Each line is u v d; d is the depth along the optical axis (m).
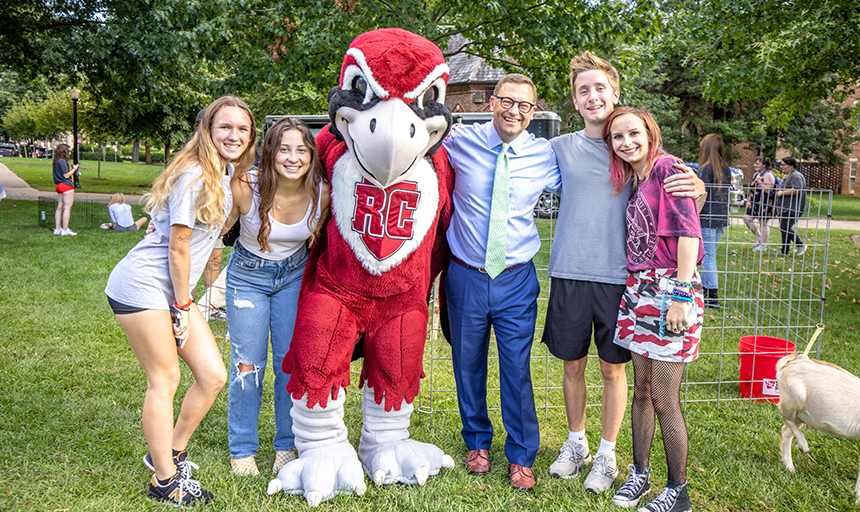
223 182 2.96
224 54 12.62
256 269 3.23
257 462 3.51
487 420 3.53
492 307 3.29
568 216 3.32
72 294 6.84
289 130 2.94
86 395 4.23
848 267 10.03
